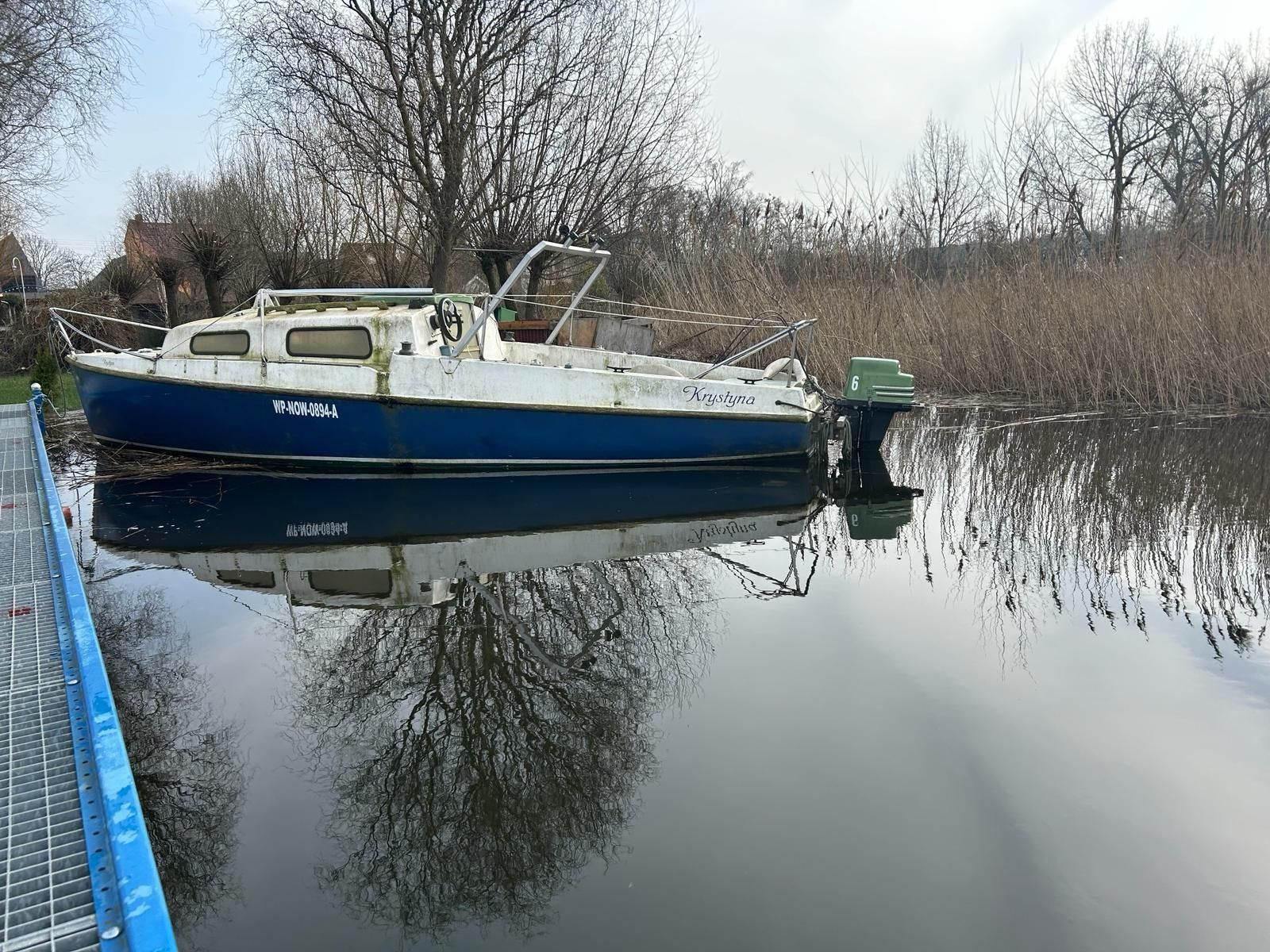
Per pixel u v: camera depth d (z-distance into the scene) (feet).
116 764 6.04
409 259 47.80
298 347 25.26
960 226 48.16
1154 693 10.83
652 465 26.50
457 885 7.44
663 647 12.68
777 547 18.35
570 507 21.84
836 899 7.10
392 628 13.38
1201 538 18.28
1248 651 12.16
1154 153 86.07
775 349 39.88
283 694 11.15
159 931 4.48
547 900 7.20
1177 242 39.50
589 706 10.73
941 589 15.31
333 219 52.60
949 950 6.50
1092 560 16.93
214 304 48.39
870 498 23.50
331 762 9.47
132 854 5.09
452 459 25.45
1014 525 20.07
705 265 44.16
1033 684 11.19
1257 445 29.07
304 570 16.44
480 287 51.01
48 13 38.42
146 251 81.30
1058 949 6.49
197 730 10.21
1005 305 41.86
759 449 27.07
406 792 8.84
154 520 20.16
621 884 7.36
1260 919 6.79
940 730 9.94
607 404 25.52
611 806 8.52
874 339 40.60
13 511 15.34
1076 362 39.50
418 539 18.63
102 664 7.78
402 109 31.50
